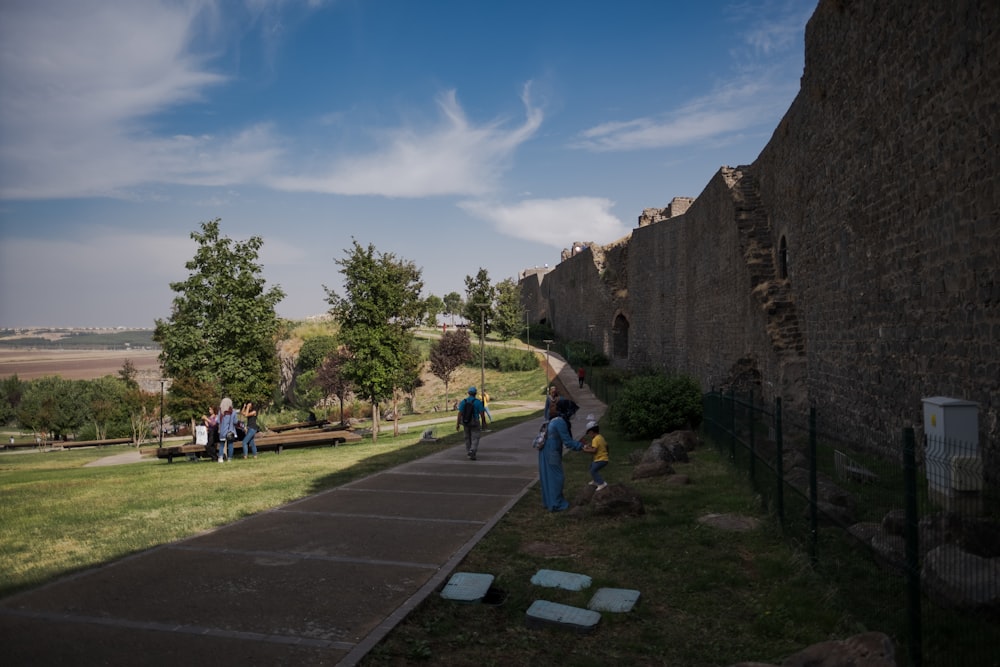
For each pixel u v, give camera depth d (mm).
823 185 14016
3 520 8359
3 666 3928
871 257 11195
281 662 4059
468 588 5402
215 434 17859
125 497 10078
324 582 5574
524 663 4242
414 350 46656
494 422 24406
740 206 21734
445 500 9117
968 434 6703
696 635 4703
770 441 8125
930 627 4250
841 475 7285
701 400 16172
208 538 7027
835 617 4855
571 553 6590
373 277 22766
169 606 4980
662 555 6430
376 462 13492
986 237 7477
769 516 7531
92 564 6039
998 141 7195
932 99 8781
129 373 67438
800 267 16391
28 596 5160
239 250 22312
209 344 21859
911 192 9523
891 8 10109
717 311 26609
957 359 8188
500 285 72375
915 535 3984
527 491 9688
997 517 5383
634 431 16391
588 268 58750
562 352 63750
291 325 68125
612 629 4789
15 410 79062
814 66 14453
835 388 13352
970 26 7734
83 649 4195
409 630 4660
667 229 39438
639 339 45562
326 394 51344
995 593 4012
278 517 8055
